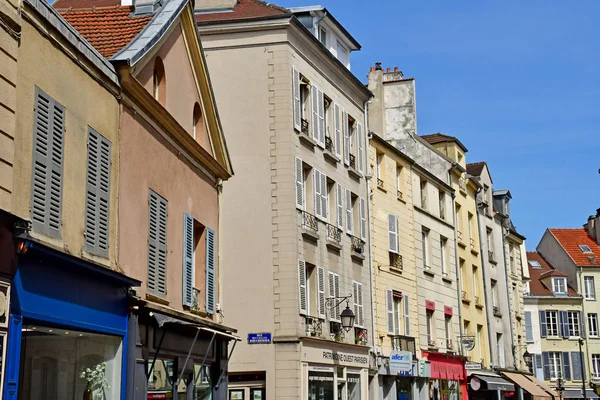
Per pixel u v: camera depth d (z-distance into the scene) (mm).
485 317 47438
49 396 12812
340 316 28875
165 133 17828
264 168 27375
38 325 12453
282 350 26109
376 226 34312
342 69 31938
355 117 33562
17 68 11898
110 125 15117
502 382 45781
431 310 39469
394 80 46031
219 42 28344
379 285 33844
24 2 12094
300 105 28578
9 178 11469
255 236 27031
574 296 66188
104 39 17156
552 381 64125
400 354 33594
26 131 12070
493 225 51719
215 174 21391
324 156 30062
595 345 65625
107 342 14641
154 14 18219
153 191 17062
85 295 13664
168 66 18312
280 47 27938
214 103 21125
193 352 19000
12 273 11414
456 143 47031
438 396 38594
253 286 26734
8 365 11383
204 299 19984
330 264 29531
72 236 13422
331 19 33125
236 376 26375
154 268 16875
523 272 65688
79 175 13766
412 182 38875
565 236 72062
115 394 14805
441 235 41875
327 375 28250
